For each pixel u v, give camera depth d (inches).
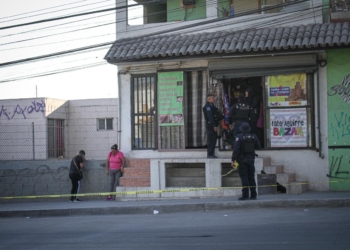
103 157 974.4
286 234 362.9
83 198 682.2
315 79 592.7
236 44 595.8
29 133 920.9
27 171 707.4
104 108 984.9
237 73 603.8
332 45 556.1
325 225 391.9
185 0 755.4
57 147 958.4
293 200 496.4
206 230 395.2
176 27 669.9
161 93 642.8
